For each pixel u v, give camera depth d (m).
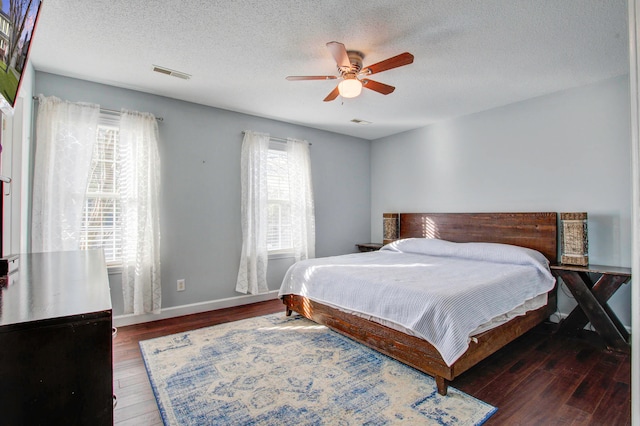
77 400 0.73
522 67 2.87
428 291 2.20
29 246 2.80
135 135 3.29
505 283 2.54
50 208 2.86
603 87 3.15
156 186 3.40
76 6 2.02
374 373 2.28
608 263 3.11
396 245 4.36
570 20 2.17
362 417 1.79
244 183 4.06
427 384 2.13
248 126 4.19
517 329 2.64
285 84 3.24
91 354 0.74
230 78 3.10
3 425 0.68
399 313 2.24
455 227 4.28
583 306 2.88
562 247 3.21
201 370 2.32
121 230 3.23
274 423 1.74
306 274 3.24
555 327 3.27
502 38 2.39
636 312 0.63
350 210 5.36
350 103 3.79
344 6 2.04
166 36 2.38
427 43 2.47
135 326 3.26
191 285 3.71
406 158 5.05
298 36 2.38
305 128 4.80
